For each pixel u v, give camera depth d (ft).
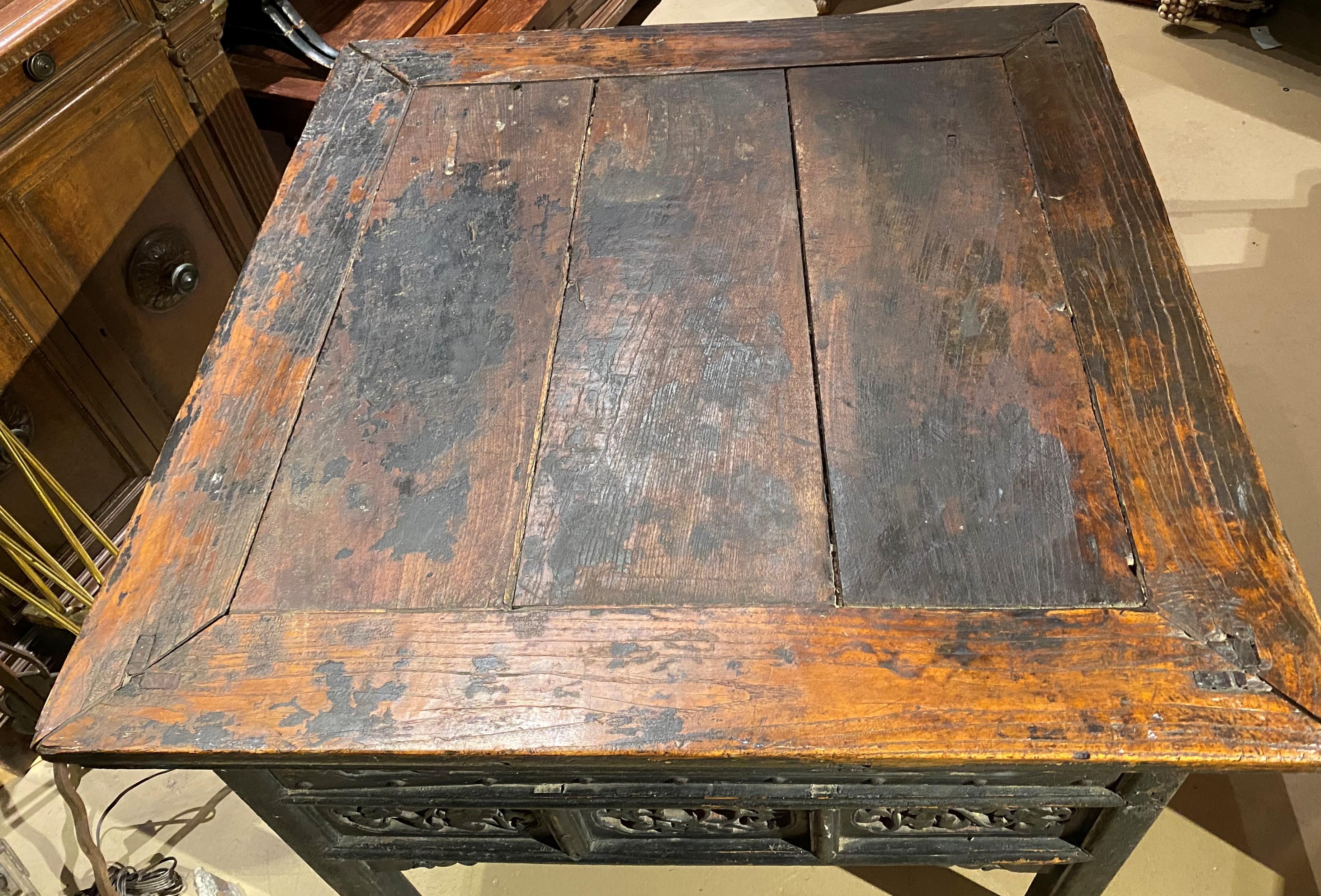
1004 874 4.16
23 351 4.25
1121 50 7.77
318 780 2.84
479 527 2.68
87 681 2.46
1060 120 3.64
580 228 3.45
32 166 4.07
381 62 4.26
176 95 4.71
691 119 3.82
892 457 2.73
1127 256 3.15
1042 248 3.22
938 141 3.62
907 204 3.40
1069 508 2.59
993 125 3.65
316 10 6.55
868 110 3.77
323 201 3.66
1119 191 3.35
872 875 4.22
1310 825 4.15
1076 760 2.18
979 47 3.99
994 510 2.60
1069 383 2.85
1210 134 7.02
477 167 3.73
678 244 3.36
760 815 3.03
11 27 3.86
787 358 3.00
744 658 2.37
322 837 3.21
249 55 6.12
